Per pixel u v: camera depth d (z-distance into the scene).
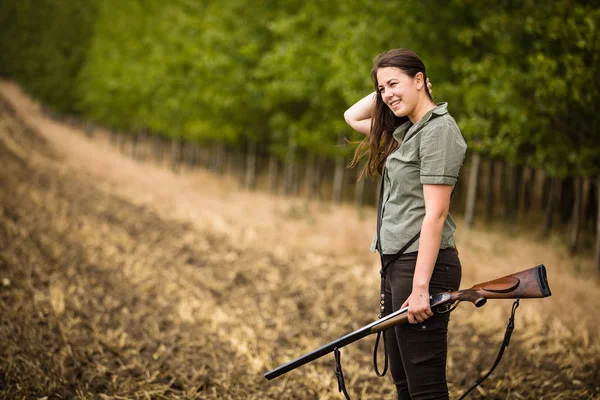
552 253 15.25
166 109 39.69
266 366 8.08
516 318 9.64
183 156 50.75
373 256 14.48
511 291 4.32
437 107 4.48
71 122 69.44
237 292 11.52
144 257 13.02
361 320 10.09
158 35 42.62
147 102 44.62
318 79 24.98
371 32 18.78
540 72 12.25
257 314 10.29
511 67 13.66
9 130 26.98
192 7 35.28
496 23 13.63
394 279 4.67
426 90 4.61
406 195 4.55
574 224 16.03
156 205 19.95
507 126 14.99
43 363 7.43
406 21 17.88
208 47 31.12
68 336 8.33
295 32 26.03
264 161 42.50
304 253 14.80
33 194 15.55
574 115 13.12
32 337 8.03
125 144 59.69
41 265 10.85
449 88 17.42
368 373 7.88
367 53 19.06
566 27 11.62
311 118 27.52
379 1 18.31
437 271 4.55
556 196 22.36
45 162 22.52
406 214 4.57
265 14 28.91
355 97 20.03
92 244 13.01
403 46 18.23
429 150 4.34
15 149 21.88
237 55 29.41
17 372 7.06
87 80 60.06
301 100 27.27
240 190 30.67
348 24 21.77
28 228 12.54
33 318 8.65
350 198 30.89
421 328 4.53
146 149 55.03
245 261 13.70
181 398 7.09
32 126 37.41
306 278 12.59
